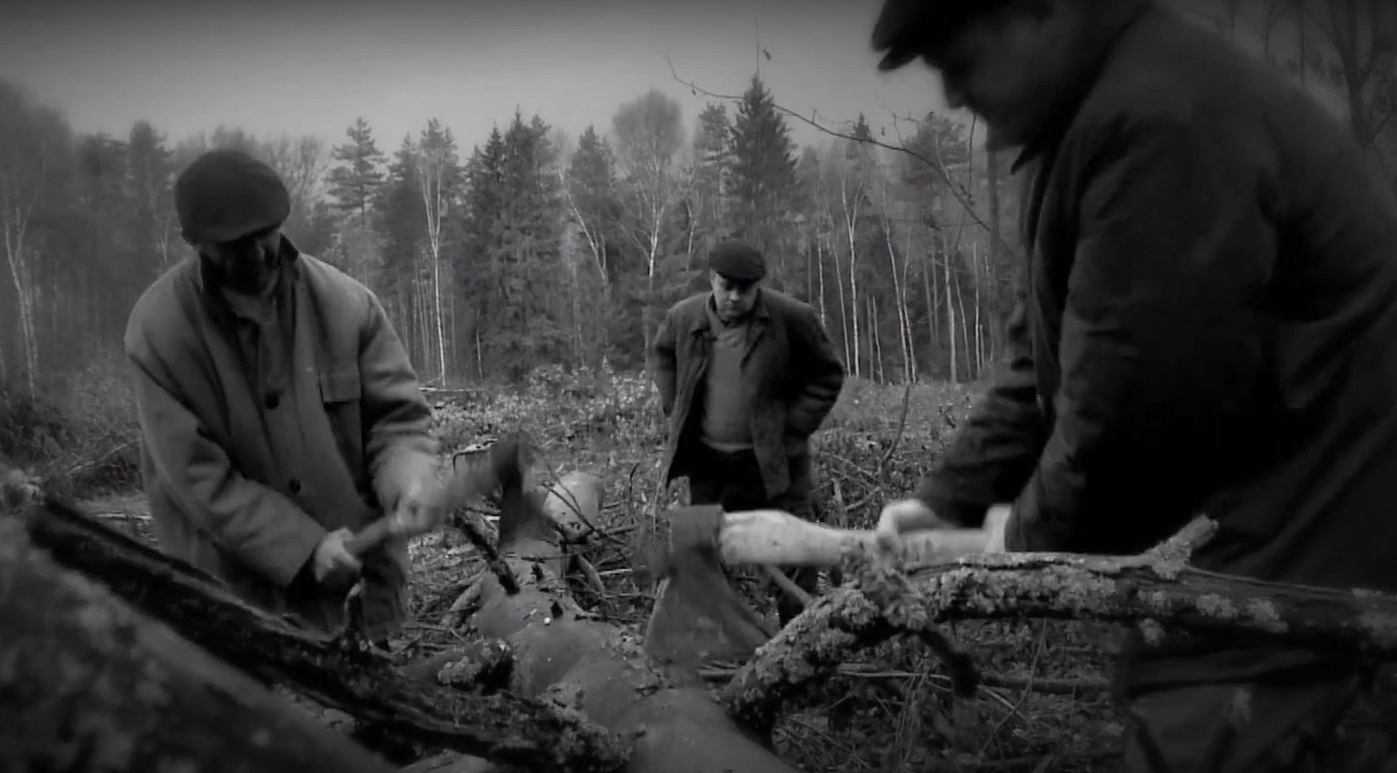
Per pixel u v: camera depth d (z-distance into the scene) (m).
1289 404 1.45
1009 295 4.11
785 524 1.97
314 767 0.41
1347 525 1.43
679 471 4.78
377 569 2.74
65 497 1.06
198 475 2.58
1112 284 1.44
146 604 1.10
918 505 2.12
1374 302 1.42
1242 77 1.43
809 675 1.70
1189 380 1.41
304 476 2.73
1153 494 1.57
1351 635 1.37
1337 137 1.48
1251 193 1.38
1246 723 1.45
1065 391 1.54
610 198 33.06
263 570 2.58
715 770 1.55
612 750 1.53
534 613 2.52
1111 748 2.18
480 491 3.18
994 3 1.52
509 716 1.42
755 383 4.60
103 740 0.35
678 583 2.08
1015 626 2.92
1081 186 1.50
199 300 2.62
